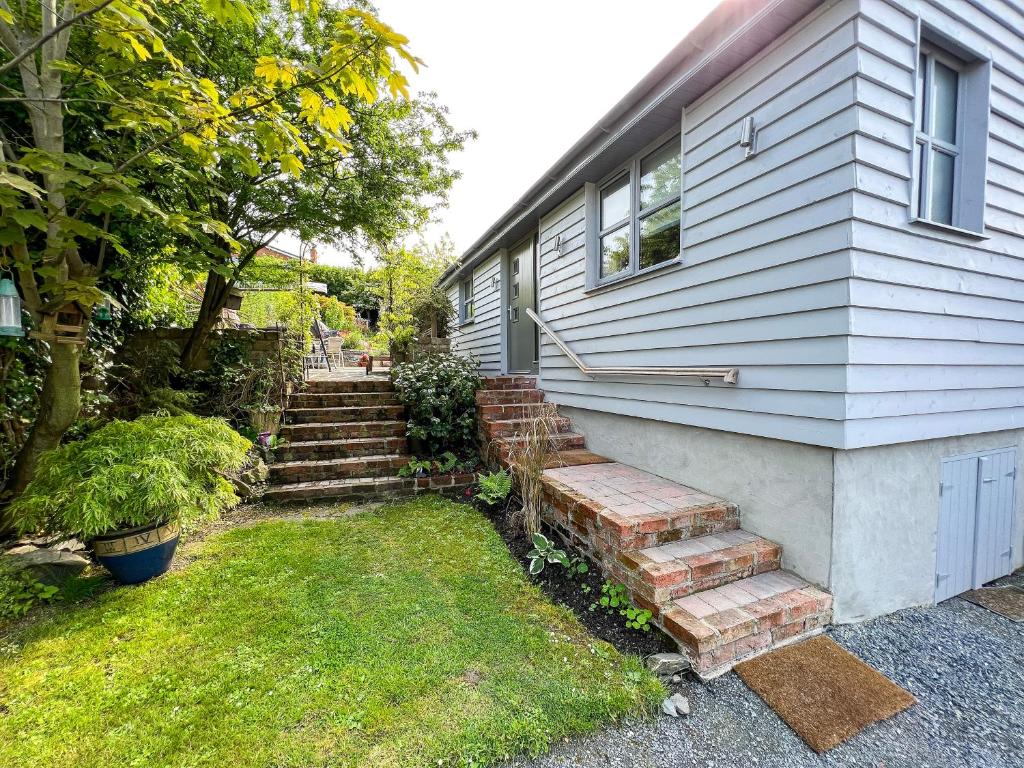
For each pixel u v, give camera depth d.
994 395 3.03
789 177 2.55
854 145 2.21
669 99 3.25
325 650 2.16
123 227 3.94
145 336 5.08
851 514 2.43
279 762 1.56
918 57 2.42
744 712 1.89
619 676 2.04
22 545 3.04
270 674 1.99
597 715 1.82
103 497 2.44
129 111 2.55
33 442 3.05
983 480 3.03
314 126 2.79
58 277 2.69
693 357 3.34
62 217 2.42
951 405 2.75
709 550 2.65
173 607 2.51
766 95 2.68
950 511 2.86
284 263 7.92
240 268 5.20
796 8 2.40
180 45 3.54
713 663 2.09
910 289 2.48
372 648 2.18
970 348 2.84
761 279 2.74
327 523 3.82
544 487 3.64
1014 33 2.86
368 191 5.07
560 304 5.40
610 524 2.75
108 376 4.37
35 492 2.52
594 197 4.74
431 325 8.34
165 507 2.71
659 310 3.69
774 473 2.76
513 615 2.51
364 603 2.59
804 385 2.49
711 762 1.65
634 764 1.63
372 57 2.25
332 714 1.77
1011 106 2.89
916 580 2.72
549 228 5.66
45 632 2.28
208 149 2.83
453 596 2.69
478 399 5.53
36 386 3.58
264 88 3.19
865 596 2.52
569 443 4.88
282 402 5.49
